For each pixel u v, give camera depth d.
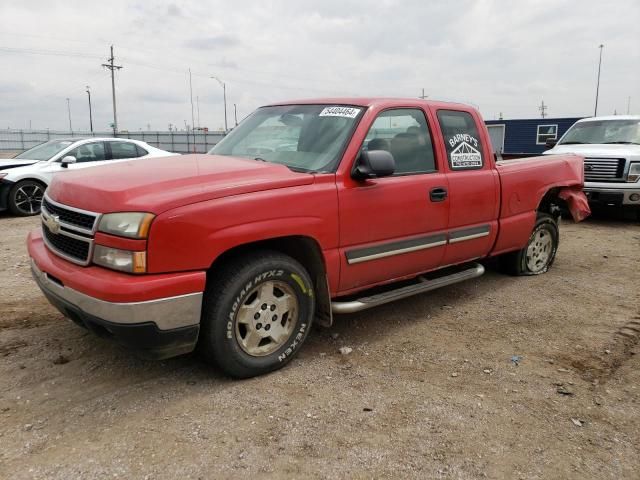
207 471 2.63
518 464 2.77
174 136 44.12
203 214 3.14
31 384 3.43
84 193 3.29
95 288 2.99
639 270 6.61
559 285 5.91
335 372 3.73
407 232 4.34
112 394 3.34
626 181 9.80
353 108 4.22
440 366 3.88
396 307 5.11
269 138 4.42
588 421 3.19
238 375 3.51
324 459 2.75
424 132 4.59
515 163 5.57
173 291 3.05
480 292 5.62
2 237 8.30
